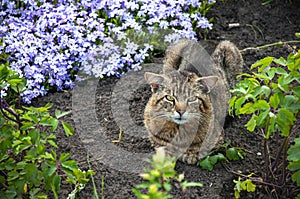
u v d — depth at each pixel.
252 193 1.55
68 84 1.74
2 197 1.46
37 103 1.73
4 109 1.51
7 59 1.73
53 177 1.45
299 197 1.48
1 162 1.52
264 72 1.50
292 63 1.44
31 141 1.45
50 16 1.75
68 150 1.63
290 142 1.64
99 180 1.57
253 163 1.61
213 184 1.57
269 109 1.44
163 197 1.27
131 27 1.76
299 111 1.50
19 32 1.74
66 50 1.74
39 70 1.71
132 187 1.56
